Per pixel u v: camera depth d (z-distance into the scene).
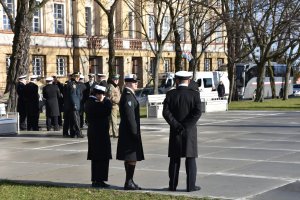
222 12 36.59
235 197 8.25
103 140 9.34
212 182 9.53
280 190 8.79
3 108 21.70
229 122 22.88
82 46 48.56
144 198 8.24
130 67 52.72
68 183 9.75
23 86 20.77
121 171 10.96
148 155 13.17
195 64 35.00
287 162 11.80
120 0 48.53
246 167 11.17
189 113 8.69
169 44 54.72
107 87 16.84
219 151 13.77
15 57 24.09
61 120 21.73
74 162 12.37
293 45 43.84
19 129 20.67
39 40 44.94
